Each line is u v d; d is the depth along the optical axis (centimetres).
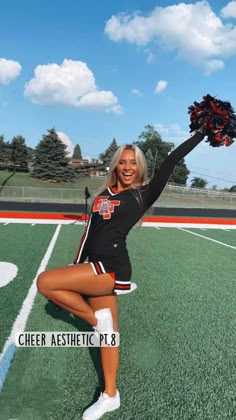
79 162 7369
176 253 869
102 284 239
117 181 259
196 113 250
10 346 342
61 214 1947
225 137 250
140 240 1080
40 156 5481
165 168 251
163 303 486
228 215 2556
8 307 447
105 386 252
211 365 319
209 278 632
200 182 8069
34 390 272
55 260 716
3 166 6406
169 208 3225
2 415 243
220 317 439
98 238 241
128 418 244
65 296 240
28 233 1121
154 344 356
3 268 641
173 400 266
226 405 262
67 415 245
